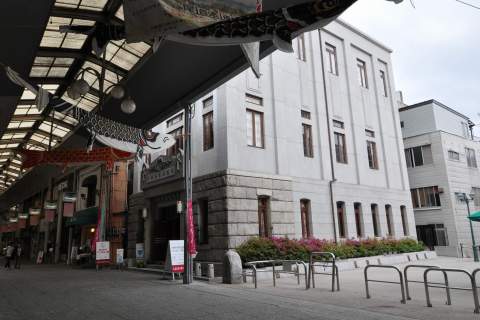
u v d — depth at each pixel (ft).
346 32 81.97
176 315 25.70
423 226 99.91
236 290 38.11
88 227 95.14
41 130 72.43
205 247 54.65
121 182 85.40
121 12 31.55
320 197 65.16
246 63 34.35
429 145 101.14
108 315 26.16
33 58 29.96
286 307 28.12
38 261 107.04
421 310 26.37
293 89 66.69
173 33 17.83
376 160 80.94
